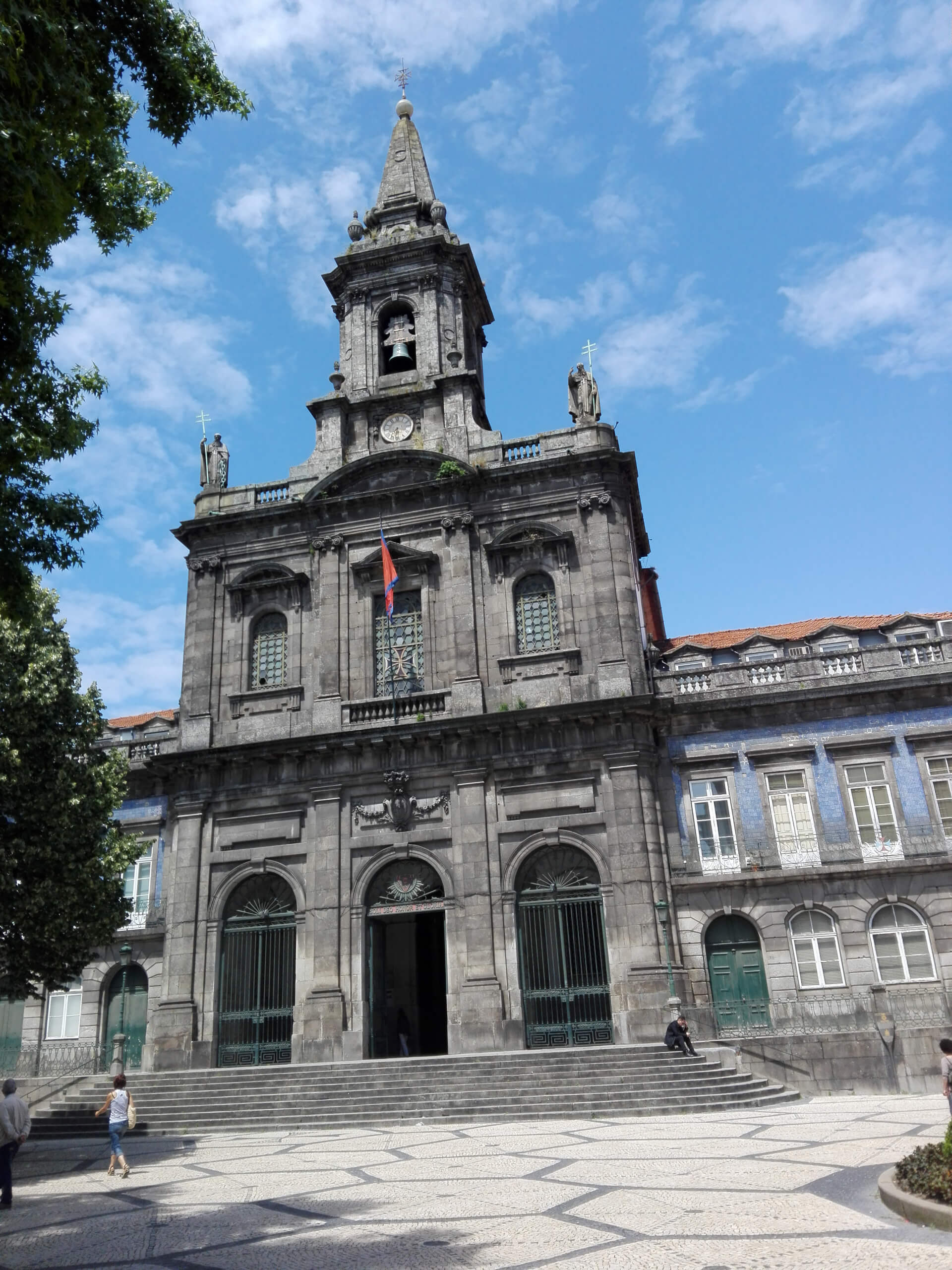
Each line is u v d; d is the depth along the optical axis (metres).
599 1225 10.43
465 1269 8.94
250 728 32.19
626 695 29.23
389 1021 32.03
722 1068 23.16
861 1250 8.69
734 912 28.11
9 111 8.97
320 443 35.50
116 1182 16.36
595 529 31.70
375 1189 13.65
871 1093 23.62
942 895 27.47
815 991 27.22
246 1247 10.57
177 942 30.05
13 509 13.25
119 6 11.34
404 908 29.19
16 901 21.23
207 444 37.12
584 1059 23.91
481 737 29.88
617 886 27.89
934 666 29.52
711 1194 11.78
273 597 33.81
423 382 35.59
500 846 29.00
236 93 12.43
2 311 10.02
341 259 37.75
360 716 31.27
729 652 33.47
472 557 32.31
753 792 29.38
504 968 27.83
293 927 29.91
